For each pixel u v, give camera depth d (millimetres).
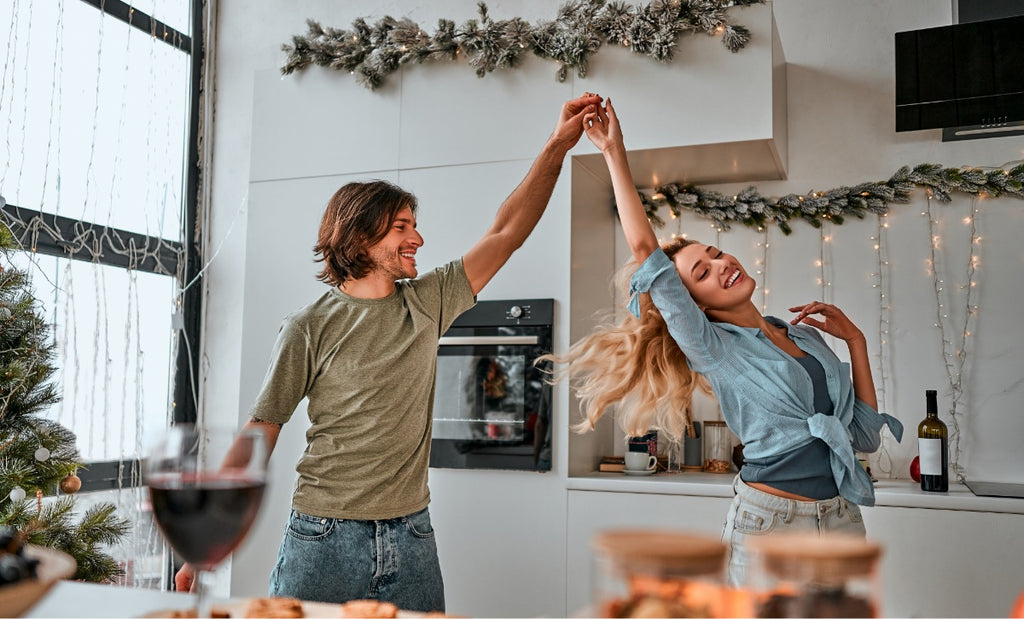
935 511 2365
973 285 2863
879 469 2904
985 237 2865
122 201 3434
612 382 1927
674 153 2787
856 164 3031
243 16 3963
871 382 1970
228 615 609
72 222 3174
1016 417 2775
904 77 2645
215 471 579
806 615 414
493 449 2785
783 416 1679
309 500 1524
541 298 2801
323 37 3199
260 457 597
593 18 2812
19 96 2996
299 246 3150
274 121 3248
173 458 576
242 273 3783
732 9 2682
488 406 2807
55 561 615
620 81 2787
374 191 1636
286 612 618
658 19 2732
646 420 1936
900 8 3035
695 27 2703
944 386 2865
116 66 3430
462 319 2877
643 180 3176
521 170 2881
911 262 2939
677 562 397
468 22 2941
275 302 3154
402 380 1556
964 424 2832
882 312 2957
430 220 2980
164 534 588
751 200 3055
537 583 2697
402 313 1613
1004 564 2285
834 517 1653
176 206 3734
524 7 3494
